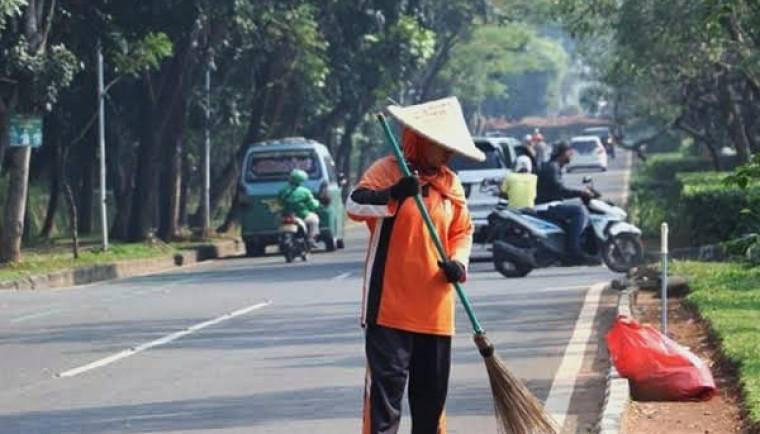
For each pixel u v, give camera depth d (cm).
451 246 1759
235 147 10088
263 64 8662
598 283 4634
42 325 3884
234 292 4762
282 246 6525
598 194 5047
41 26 5972
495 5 12850
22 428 2353
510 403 1764
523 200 5122
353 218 1738
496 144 6131
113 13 6750
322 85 8794
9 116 5925
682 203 6438
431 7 10894
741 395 2373
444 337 1744
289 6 8119
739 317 3212
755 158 2439
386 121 1756
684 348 2616
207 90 8350
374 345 1725
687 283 4012
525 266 4991
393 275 1725
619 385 2423
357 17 9100
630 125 17425
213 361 3058
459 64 14938
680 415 2295
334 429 2269
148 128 7838
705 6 3316
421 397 1769
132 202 7944
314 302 4281
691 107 9775
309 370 2889
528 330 3447
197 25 7106
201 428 2309
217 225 9950
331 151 11288
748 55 6197
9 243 6097
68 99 7612
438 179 1762
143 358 3139
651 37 6606
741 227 5059
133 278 5969
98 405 2555
